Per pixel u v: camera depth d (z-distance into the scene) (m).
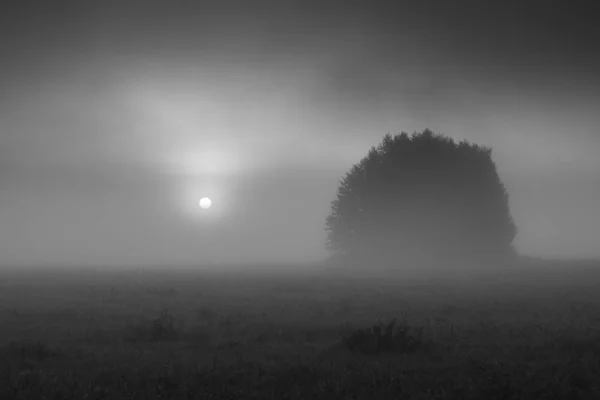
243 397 11.02
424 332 18.89
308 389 11.45
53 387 11.55
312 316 23.73
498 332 18.91
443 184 82.44
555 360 14.23
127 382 11.91
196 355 15.30
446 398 10.84
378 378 12.23
